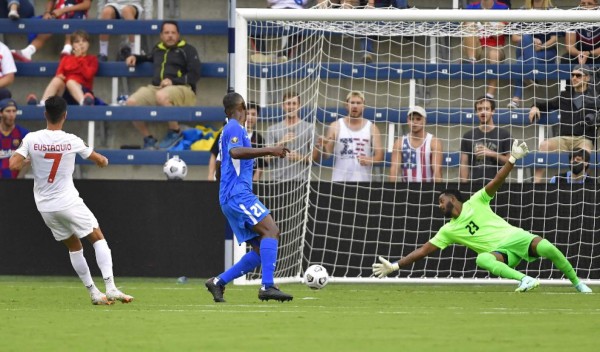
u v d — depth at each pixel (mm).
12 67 59719
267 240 34125
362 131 52094
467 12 45656
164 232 49406
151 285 46062
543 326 25578
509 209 47969
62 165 33188
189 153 56875
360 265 48594
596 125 50312
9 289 42656
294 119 51688
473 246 42125
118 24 60969
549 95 53938
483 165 49250
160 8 63781
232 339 22219
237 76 45875
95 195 49625
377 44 57312
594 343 21516
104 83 62906
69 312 29922
